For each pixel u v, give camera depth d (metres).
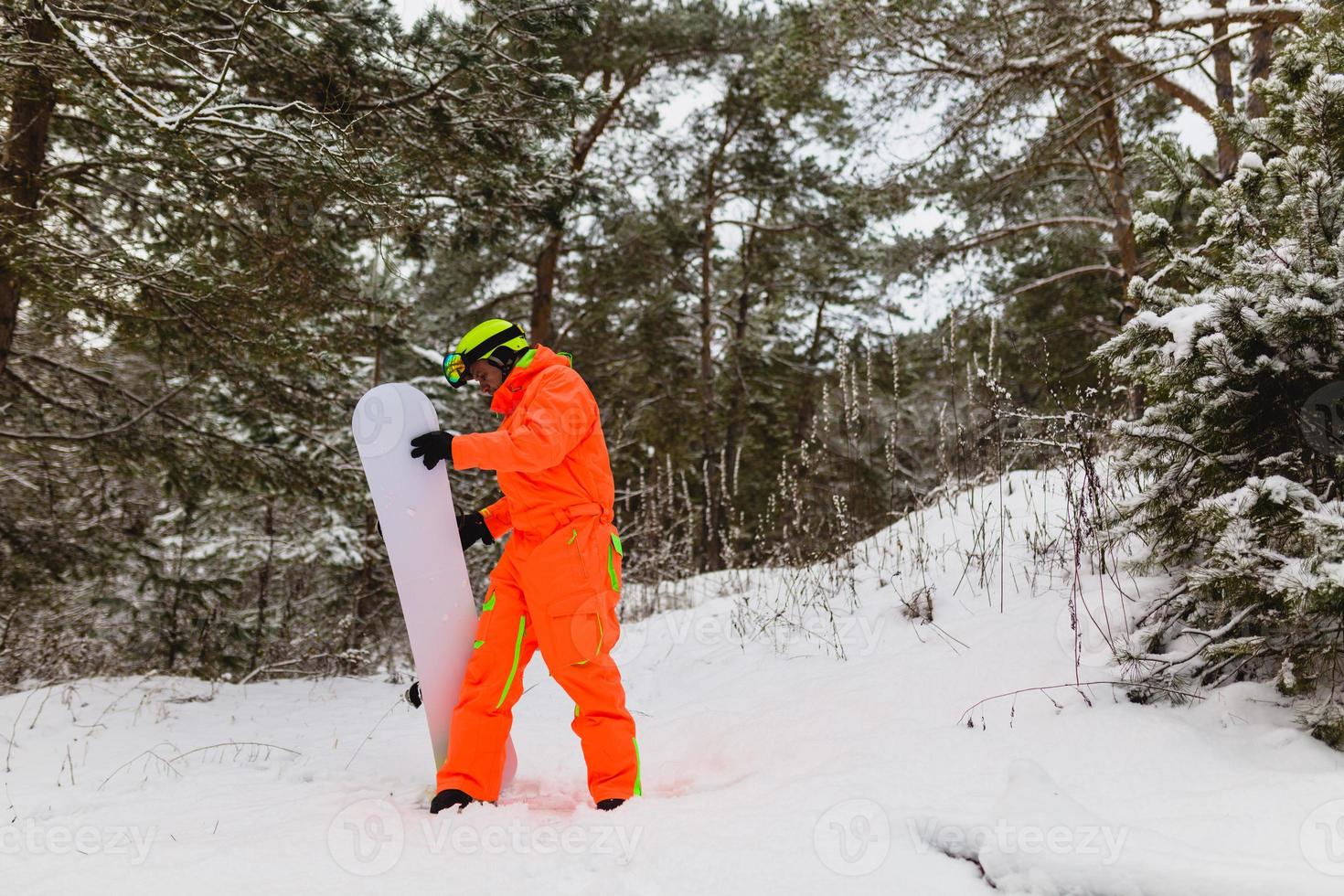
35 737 3.48
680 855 1.80
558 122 5.79
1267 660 2.57
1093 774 2.17
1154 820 1.84
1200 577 2.38
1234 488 2.65
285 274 5.33
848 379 5.77
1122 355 2.88
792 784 2.22
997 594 3.85
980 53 8.01
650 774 2.86
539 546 2.41
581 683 2.38
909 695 3.02
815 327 19.64
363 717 4.07
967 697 2.88
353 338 5.96
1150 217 3.15
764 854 1.79
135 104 4.00
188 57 4.95
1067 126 8.87
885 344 12.34
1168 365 2.61
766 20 12.91
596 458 2.49
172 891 1.74
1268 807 1.80
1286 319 2.36
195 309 5.08
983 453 5.53
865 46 8.51
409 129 5.57
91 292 4.70
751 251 17.50
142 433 5.83
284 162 4.52
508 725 2.48
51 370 6.01
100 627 6.34
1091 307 13.73
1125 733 2.34
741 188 15.25
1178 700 2.56
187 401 6.42
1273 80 3.12
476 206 6.13
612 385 14.15
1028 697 2.75
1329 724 2.15
